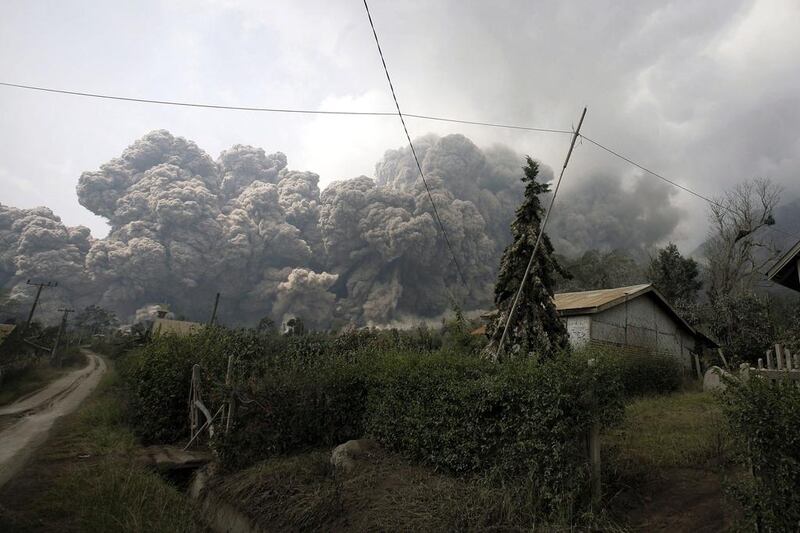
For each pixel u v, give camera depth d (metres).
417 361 7.12
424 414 6.39
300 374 8.59
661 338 19.12
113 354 49.59
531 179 11.29
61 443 9.45
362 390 8.22
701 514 4.30
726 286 30.25
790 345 12.19
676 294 29.94
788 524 3.25
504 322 10.55
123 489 6.02
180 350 11.23
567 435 4.70
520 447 4.97
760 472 3.54
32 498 6.05
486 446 5.41
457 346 13.29
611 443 6.53
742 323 20.91
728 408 3.84
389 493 5.43
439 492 5.23
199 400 9.88
